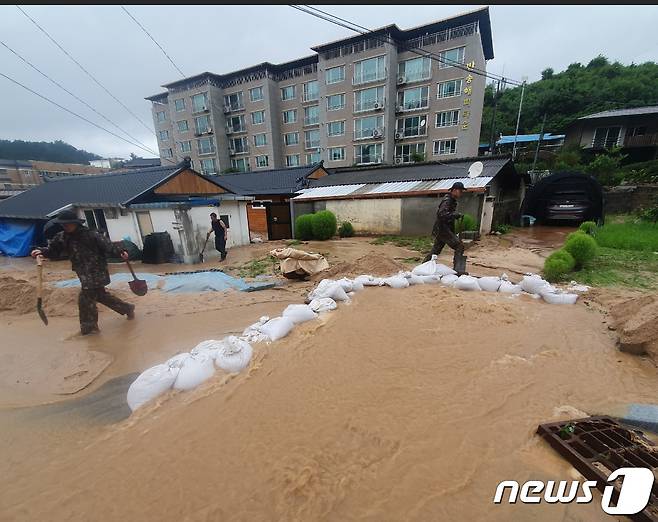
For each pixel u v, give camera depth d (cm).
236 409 256
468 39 2414
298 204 1526
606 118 2453
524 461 199
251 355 329
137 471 202
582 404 254
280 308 508
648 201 1634
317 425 235
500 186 1490
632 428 228
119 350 380
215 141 3862
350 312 455
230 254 1047
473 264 745
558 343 355
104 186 1283
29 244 1209
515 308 455
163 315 487
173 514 172
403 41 2664
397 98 2828
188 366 294
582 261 668
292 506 173
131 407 267
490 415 242
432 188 1250
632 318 358
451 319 422
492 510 168
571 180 1505
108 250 426
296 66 3422
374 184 1500
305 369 311
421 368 310
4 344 398
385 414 245
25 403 282
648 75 3238
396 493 179
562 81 3447
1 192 2755
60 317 488
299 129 3600
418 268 601
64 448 226
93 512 176
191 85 3772
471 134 2609
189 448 218
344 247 1086
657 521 153
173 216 928
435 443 215
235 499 179
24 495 188
